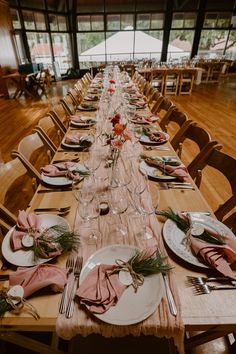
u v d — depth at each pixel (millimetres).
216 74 9148
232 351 973
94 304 651
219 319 635
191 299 687
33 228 916
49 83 8070
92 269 753
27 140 1660
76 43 10188
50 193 1191
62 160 1537
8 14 7254
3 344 1109
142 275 734
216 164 1401
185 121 2070
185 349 928
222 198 2410
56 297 691
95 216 1019
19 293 671
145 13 9555
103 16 9688
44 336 1126
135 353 944
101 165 1445
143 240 895
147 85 4555
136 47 10523
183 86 7727
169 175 1317
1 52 6820
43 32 9172
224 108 5594
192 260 798
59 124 2594
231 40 10445
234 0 9359
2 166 1262
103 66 8547
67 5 9383
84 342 982
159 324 624
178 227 943
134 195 1157
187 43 10359
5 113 5445
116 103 2992
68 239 862
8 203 2383
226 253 798
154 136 1827
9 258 828
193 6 9383
